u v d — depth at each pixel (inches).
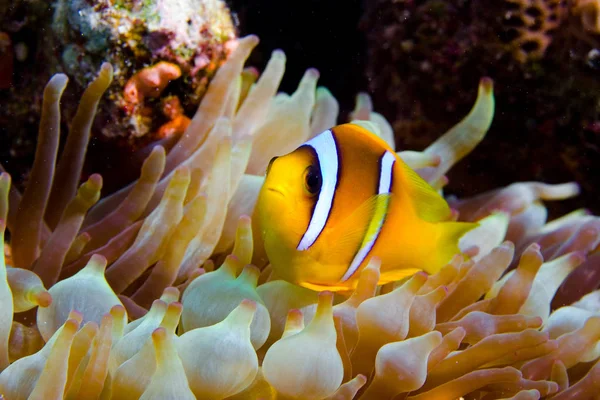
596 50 23.9
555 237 23.8
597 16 23.2
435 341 16.3
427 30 26.9
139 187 19.5
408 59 27.9
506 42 25.4
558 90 25.4
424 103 28.4
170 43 21.2
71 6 21.0
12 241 19.1
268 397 16.3
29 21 21.6
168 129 22.1
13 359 17.1
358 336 17.1
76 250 19.0
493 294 20.1
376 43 29.5
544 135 26.7
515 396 16.8
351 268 17.3
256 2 33.0
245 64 34.4
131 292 19.3
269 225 16.9
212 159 20.3
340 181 16.7
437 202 17.6
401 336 16.8
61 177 20.0
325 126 23.4
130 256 18.5
